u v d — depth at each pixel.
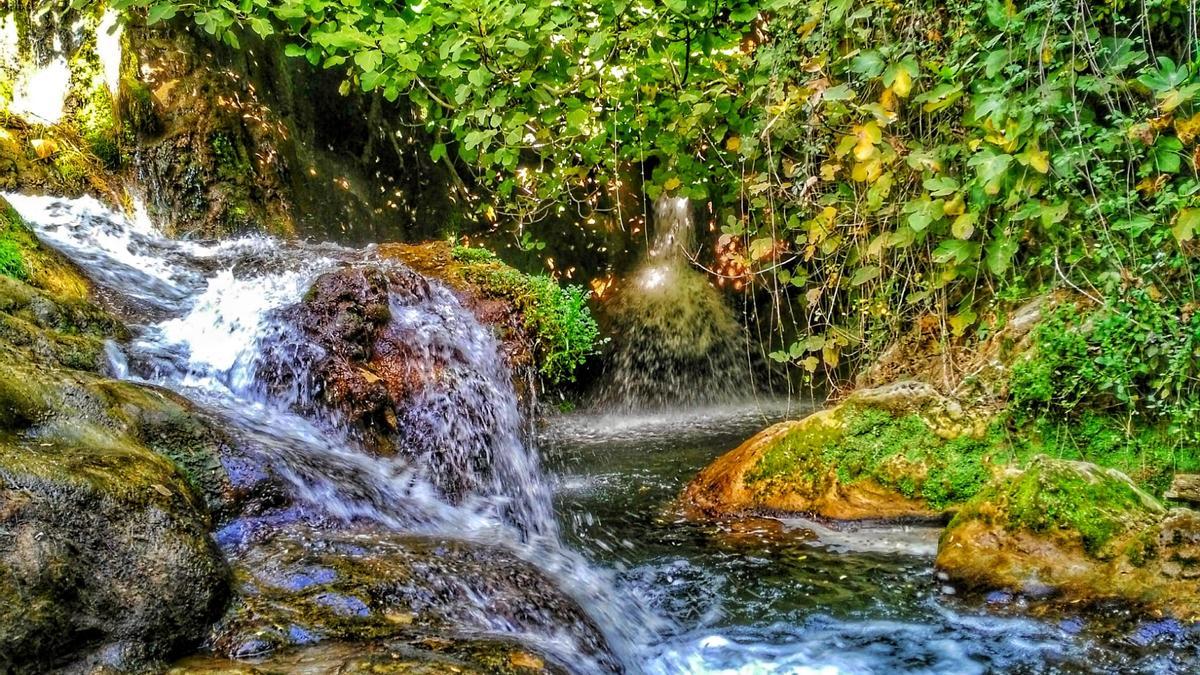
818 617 3.22
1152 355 3.39
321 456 3.13
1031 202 3.21
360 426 3.72
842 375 8.44
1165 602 2.83
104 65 5.86
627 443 6.83
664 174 4.96
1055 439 3.86
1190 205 3.08
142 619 1.86
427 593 2.27
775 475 4.36
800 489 4.26
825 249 4.12
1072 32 3.15
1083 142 3.35
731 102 4.48
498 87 4.49
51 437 2.26
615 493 5.06
